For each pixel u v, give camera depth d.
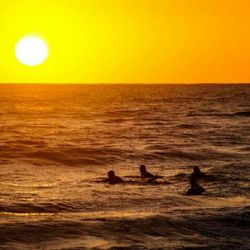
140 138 122.38
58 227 41.59
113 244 38.53
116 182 64.62
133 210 49.34
